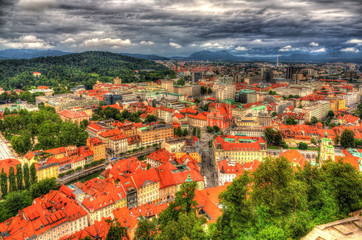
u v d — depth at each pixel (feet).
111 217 568.41
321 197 426.51
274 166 412.77
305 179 459.73
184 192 439.63
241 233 360.07
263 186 424.05
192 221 391.04
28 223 548.72
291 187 390.83
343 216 412.57
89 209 615.57
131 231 529.04
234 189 390.83
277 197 393.29
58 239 564.71
